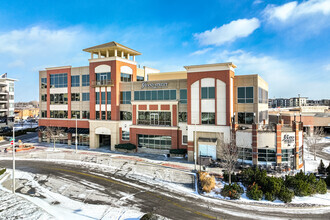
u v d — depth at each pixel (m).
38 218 17.25
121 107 42.12
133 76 45.47
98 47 42.66
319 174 26.23
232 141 29.70
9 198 21.23
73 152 39.78
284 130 28.67
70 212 18.34
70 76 47.19
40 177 27.36
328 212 18.06
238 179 24.84
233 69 33.06
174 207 19.17
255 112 32.31
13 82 79.38
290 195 19.80
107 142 46.72
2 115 75.06
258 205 19.47
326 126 61.88
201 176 24.94
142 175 27.72
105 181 25.77
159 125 37.75
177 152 35.72
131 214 17.91
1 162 34.69
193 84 33.25
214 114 32.09
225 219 17.06
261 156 27.83
